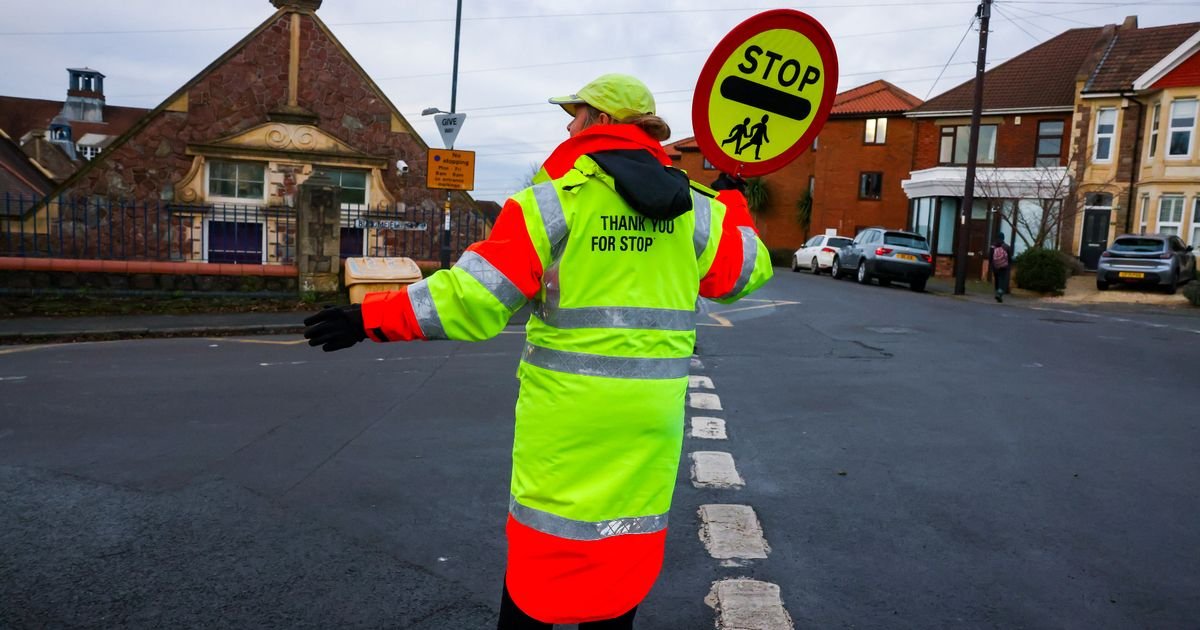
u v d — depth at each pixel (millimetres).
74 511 4418
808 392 7938
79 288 13492
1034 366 9719
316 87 18359
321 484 4930
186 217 17625
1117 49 30391
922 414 7027
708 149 2686
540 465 2191
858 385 8336
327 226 14820
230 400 7227
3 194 22438
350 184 18797
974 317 15641
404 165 19062
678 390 2271
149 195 17406
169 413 6695
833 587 3654
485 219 19625
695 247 2363
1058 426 6645
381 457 5508
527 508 2215
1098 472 5395
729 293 2473
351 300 14680
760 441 6074
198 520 4316
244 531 4180
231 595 3482
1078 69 34031
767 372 9070
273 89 18078
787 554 4012
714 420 6695
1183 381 8828
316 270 14789
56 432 6039
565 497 2164
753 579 3713
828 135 42188
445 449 5719
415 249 19250
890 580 3736
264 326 12500
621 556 2189
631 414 2160
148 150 17359
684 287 2285
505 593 2307
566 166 2217
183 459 5387
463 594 3531
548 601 2189
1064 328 14094
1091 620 3385
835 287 23250
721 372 9031
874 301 18672
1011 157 33594
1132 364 10000
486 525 4324
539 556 2189
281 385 7938
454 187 16266
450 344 10922
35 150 46844
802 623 3318
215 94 17703
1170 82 26938
